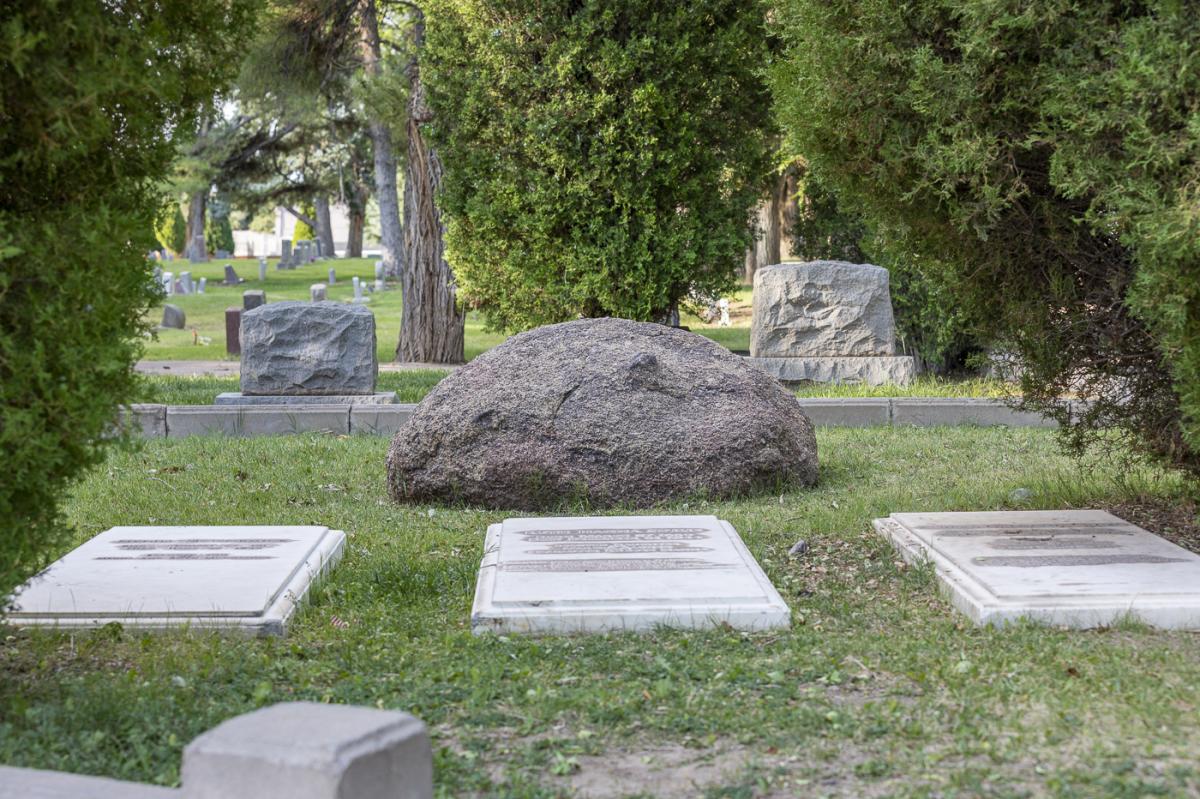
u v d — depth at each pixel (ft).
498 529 22.41
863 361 46.75
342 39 77.00
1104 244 19.44
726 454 26.20
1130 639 16.03
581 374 26.76
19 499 13.38
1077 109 16.40
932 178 18.99
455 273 49.42
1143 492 25.08
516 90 45.06
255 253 290.76
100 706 13.26
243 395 43.45
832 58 18.85
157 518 24.98
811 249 57.31
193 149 131.64
